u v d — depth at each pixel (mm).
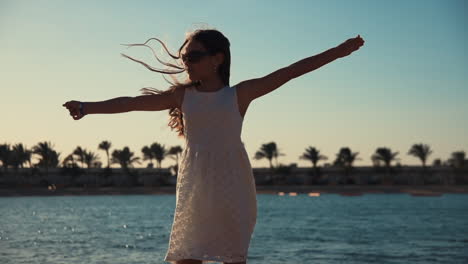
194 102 2543
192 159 2557
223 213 2518
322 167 124000
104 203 76938
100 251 17266
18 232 26875
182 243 2539
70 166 112438
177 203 2590
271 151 120875
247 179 2594
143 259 15016
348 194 109625
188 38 2574
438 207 55844
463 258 14828
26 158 111000
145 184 123438
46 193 110125
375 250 17375
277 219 37625
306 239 21750
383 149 119312
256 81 2551
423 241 20219
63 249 17969
